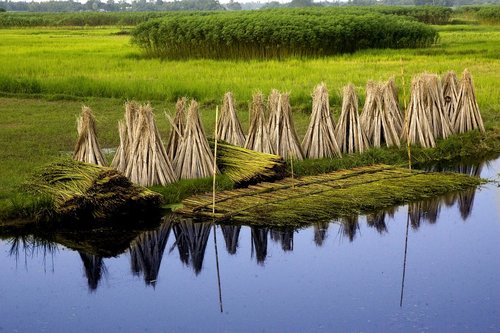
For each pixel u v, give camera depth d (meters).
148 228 10.75
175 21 34.25
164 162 12.04
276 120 13.47
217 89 20.64
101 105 19.81
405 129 15.08
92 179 10.59
